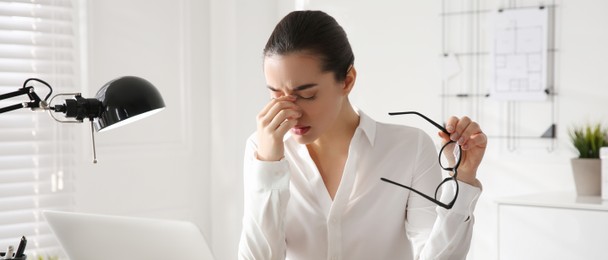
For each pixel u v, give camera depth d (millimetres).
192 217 3730
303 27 1498
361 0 3582
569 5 3029
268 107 1543
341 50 1534
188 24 3670
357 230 1715
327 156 1743
